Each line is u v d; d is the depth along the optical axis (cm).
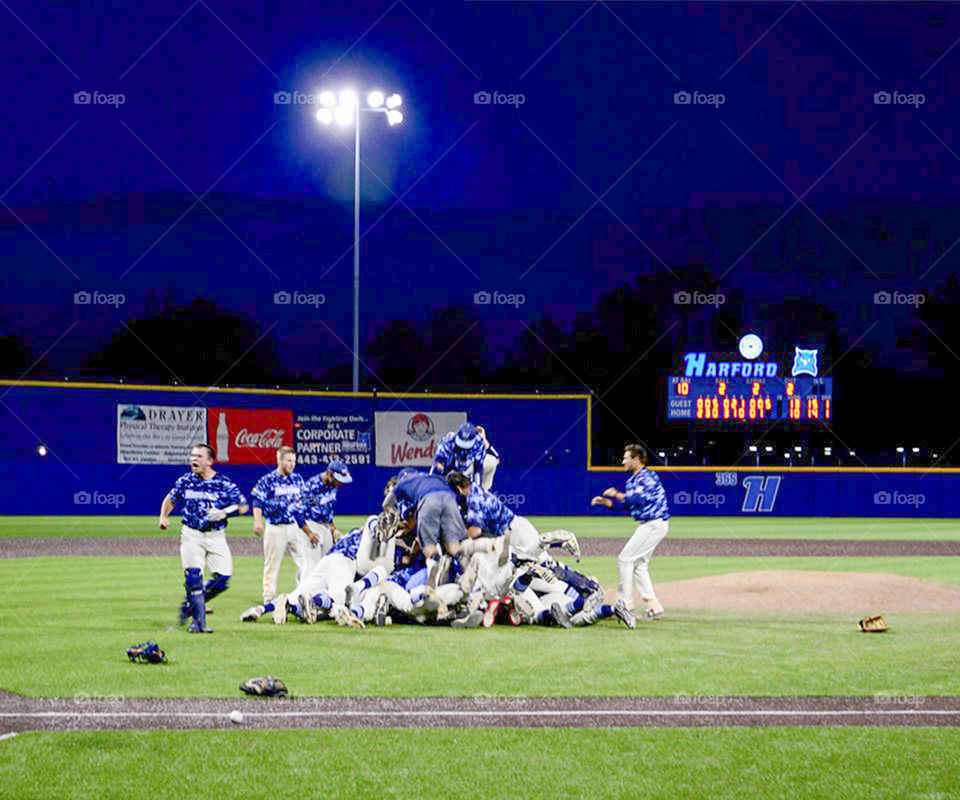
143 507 3109
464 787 545
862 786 550
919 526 2995
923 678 824
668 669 856
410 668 852
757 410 3806
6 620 1130
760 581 1466
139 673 822
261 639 1002
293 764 580
